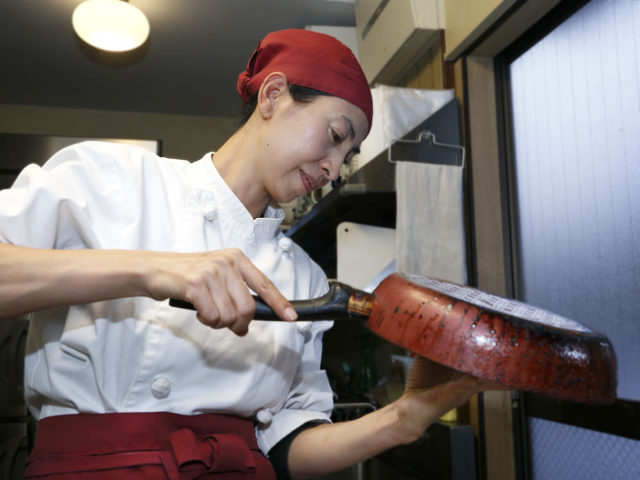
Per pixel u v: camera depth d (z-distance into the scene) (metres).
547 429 1.67
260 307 0.59
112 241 0.73
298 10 2.74
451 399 0.67
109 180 0.76
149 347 0.73
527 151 1.85
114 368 0.72
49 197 0.67
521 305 0.64
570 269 1.63
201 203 0.82
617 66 1.46
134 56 3.18
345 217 2.17
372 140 2.00
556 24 1.70
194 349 0.75
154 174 0.80
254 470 0.76
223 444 0.72
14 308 0.55
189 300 0.54
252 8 2.72
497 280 1.87
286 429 0.90
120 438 0.70
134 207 0.75
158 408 0.74
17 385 2.12
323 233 2.47
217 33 2.95
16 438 2.08
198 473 0.70
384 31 2.28
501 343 0.51
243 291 0.56
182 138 3.99
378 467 2.07
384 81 2.50
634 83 1.40
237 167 0.88
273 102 0.86
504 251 1.89
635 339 1.38
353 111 0.85
